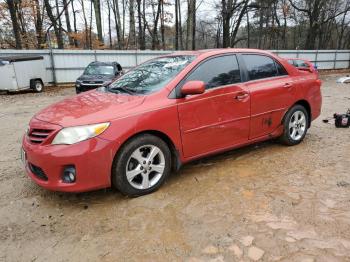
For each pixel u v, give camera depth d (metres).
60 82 18.95
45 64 18.34
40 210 3.41
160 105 3.62
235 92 4.27
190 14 22.36
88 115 3.32
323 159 4.67
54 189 3.26
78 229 3.04
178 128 3.76
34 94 15.06
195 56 4.20
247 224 3.03
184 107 3.79
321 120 7.36
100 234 2.96
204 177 4.11
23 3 24.55
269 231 2.90
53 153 3.16
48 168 3.21
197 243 2.77
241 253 2.62
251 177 4.08
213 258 2.57
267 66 4.85
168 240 2.82
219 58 4.29
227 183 3.92
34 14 25.92
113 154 3.30
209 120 4.03
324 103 10.09
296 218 3.11
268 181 3.95
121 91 4.08
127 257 2.62
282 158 4.73
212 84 4.10
